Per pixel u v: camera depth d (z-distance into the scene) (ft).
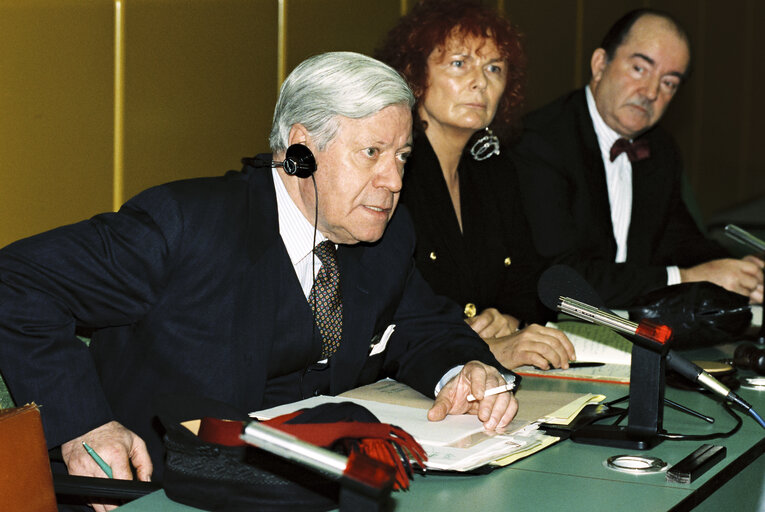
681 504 4.31
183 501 4.27
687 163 20.33
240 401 5.89
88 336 6.86
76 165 8.25
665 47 10.73
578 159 10.82
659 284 9.97
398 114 5.82
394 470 3.09
